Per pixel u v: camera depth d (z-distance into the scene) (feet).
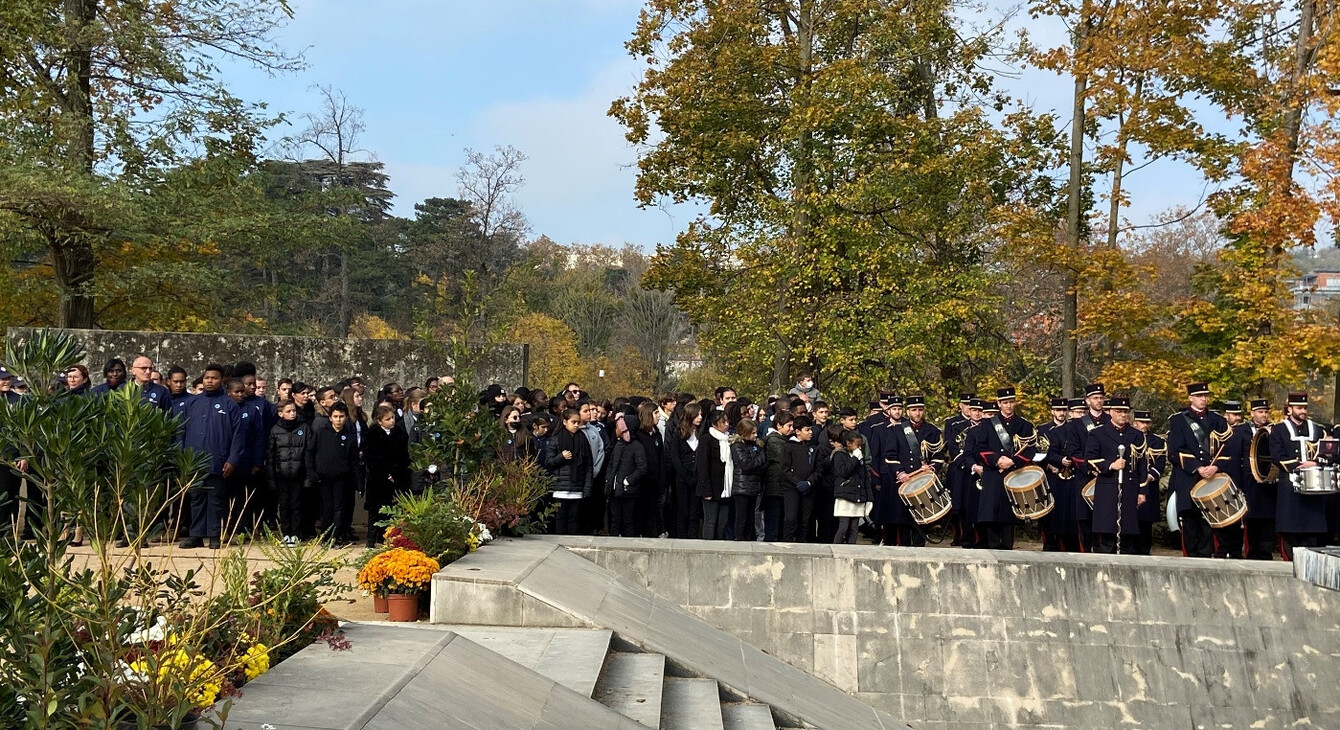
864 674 38.65
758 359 82.07
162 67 77.51
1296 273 60.34
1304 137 59.16
